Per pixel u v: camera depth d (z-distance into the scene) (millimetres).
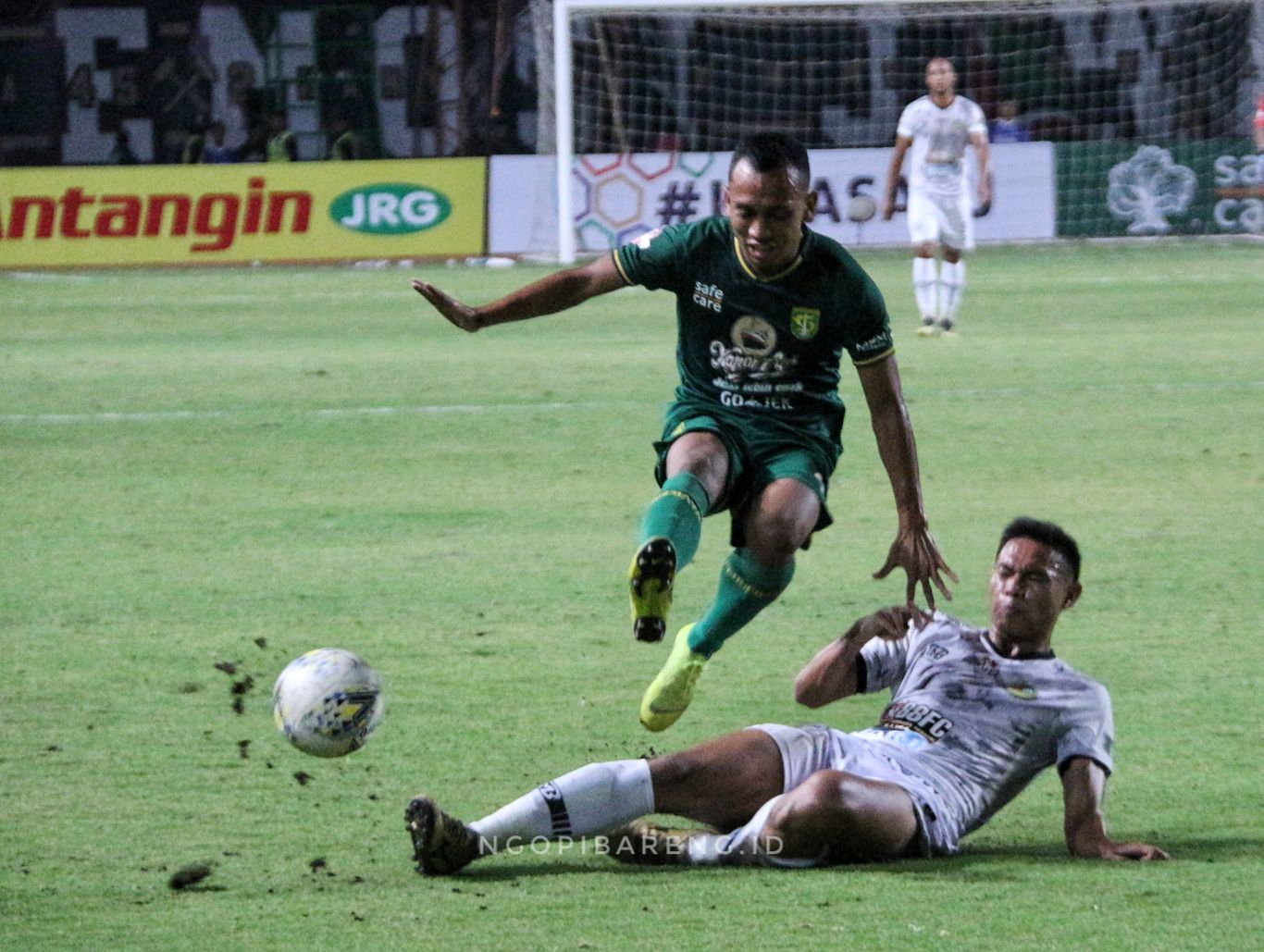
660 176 53344
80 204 52875
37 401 29484
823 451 11062
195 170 53156
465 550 18953
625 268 10852
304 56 59688
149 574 17891
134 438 26031
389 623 16000
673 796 10000
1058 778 12062
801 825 9812
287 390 30453
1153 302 42969
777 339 10797
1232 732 12797
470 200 53469
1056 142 57625
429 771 11906
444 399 29422
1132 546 19016
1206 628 15750
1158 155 56562
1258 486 22219
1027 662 10656
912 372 32250
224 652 15016
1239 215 57000
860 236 54250
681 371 11328
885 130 60312
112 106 60000
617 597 16953
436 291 10719
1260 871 9875
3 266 52781
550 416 27516
